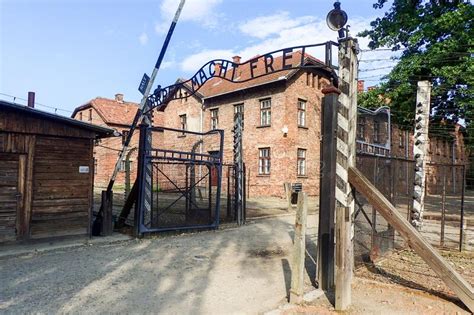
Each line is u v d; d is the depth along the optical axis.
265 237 8.89
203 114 25.27
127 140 9.20
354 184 4.92
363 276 5.43
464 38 12.69
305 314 4.03
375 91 15.31
